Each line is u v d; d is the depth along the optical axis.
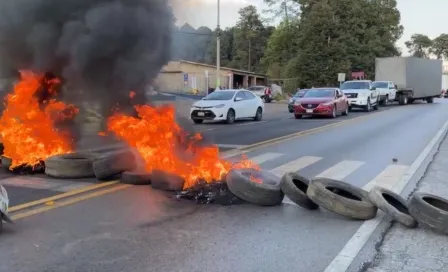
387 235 5.25
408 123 19.95
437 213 5.27
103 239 4.93
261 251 4.68
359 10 61.53
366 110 29.08
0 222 5.02
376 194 5.84
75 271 4.11
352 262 4.43
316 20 57.47
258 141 13.55
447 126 18.45
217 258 4.47
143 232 5.18
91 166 7.82
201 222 5.59
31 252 4.53
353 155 11.07
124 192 6.92
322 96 24.11
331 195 5.86
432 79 43.09
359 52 59.84
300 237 5.12
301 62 57.81
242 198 6.36
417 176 8.54
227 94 20.98
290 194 6.24
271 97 48.91
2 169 8.44
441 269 4.31
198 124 19.53
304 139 14.21
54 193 6.79
